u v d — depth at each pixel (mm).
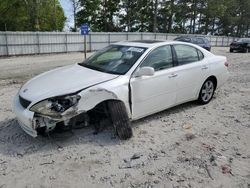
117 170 3430
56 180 3203
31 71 12039
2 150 3855
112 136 4363
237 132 4688
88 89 3941
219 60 6406
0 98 6477
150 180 3232
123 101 4301
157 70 4863
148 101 4734
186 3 54844
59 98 3783
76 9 45938
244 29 70312
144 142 4203
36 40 22641
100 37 27359
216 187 3121
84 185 3119
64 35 24391
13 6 37625
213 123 5086
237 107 6117
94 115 4508
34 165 3508
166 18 54156
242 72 11336
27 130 3896
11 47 21297
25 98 3928
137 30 53281
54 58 19234
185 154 3861
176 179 3260
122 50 5062
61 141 4164
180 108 5926
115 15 51219
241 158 3785
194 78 5637
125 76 4383
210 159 3725
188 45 5707
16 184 3117
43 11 38469
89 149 3943
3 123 4805
